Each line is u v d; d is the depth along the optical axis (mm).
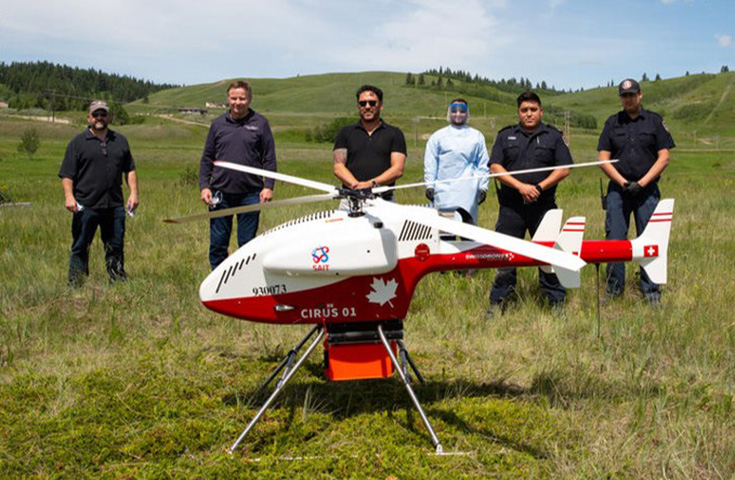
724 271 7320
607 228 6723
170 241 9594
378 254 3648
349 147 5684
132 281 6941
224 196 6293
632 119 6551
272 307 3764
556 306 6094
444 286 6777
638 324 5539
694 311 5867
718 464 3320
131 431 3777
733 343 5117
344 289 3760
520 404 4172
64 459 3479
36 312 6055
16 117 129000
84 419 3939
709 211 12664
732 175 35812
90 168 6949
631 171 6527
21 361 4934
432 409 4105
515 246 2852
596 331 5414
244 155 6223
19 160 42375
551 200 6137
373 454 3523
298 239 3697
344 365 3762
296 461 3451
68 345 5254
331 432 3818
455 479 3252
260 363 4918
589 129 196125
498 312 5996
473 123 160500
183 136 109562
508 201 6246
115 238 7195
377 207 3807
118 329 5445
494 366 4824
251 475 3324
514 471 3342
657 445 3621
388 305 3793
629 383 4434
